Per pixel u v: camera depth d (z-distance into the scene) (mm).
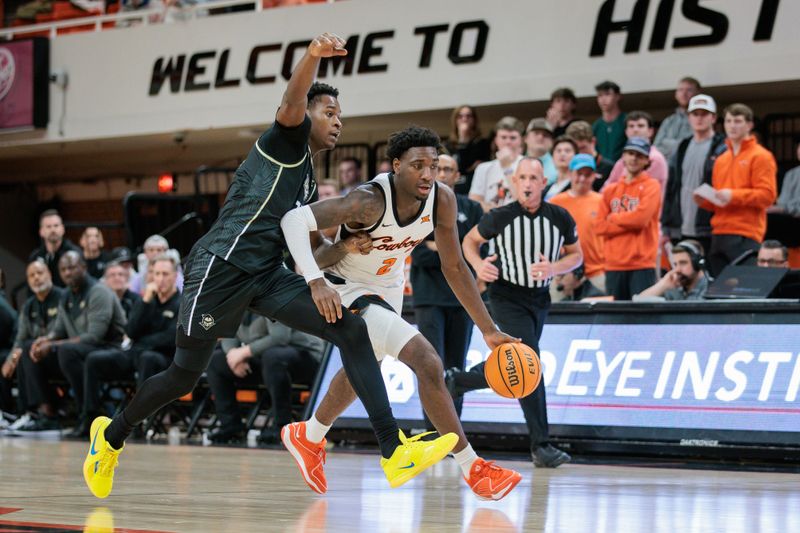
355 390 7492
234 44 24297
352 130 25312
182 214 25281
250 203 7531
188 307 7605
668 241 17703
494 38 21469
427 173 7695
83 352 18328
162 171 30688
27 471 10656
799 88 19734
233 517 6910
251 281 7531
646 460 12984
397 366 14461
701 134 17297
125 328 17859
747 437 12211
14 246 32469
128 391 18281
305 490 9008
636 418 12945
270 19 23875
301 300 7516
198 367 7797
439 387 7730
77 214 32375
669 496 8680
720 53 19219
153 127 25344
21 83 26953
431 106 22031
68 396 20219
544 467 11891
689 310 13086
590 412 13250
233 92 24250
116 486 9188
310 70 7266
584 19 20562
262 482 9719
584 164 16266
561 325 13820
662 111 22094
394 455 7328
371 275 8297
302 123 7543
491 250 13000
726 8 19156
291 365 16016
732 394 12500
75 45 26562
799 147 17781
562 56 20766
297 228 7445
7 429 19828
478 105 21625
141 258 21875
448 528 6438
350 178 21828
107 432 7969
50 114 26875
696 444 12461
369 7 22719
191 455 13352
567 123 19188
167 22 25250
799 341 12344
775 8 18781
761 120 21266
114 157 29719
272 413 16500
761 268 13516
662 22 19750
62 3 29016
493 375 8539
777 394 12250
